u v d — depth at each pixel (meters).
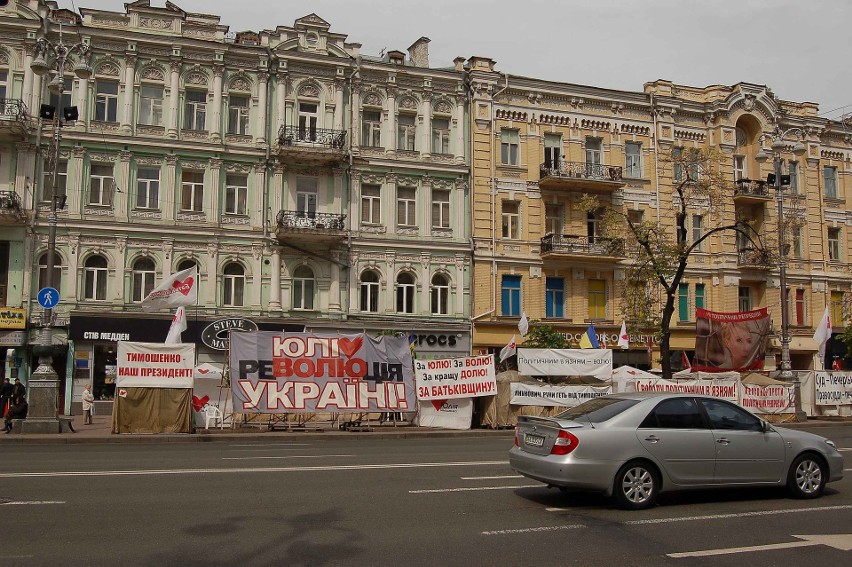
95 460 14.37
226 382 23.25
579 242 37.00
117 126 31.33
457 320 35.03
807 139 42.59
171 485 11.09
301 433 21.83
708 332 34.56
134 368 21.45
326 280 33.38
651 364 36.38
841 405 31.12
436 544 7.75
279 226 32.03
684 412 10.34
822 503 10.31
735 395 28.02
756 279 40.34
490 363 24.78
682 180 39.00
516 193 36.50
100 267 30.91
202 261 31.83
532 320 35.88
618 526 8.71
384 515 9.11
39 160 30.23
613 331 37.16
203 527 8.34
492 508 9.68
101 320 29.97
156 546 7.51
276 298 32.47
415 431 23.06
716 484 10.16
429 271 34.94
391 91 35.12
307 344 23.16
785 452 10.57
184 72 32.44
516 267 36.19
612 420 9.97
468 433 23.00
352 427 23.52
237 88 33.09
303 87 33.91
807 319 41.34
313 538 7.91
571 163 37.28
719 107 40.28
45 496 10.09
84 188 30.67
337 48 34.38
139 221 31.19
